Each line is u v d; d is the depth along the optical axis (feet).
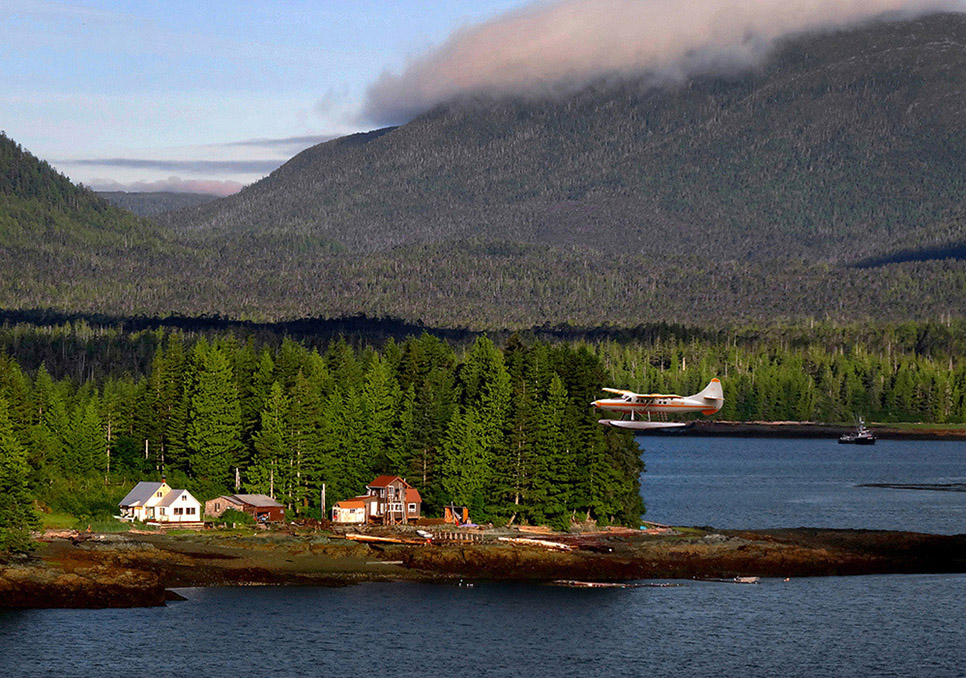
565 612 604.08
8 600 591.78
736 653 540.52
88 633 552.82
